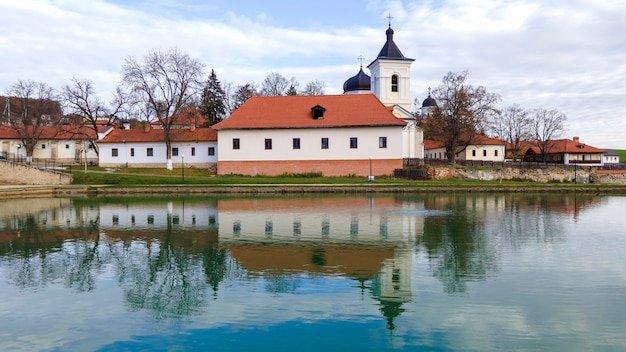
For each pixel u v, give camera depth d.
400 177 52.31
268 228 22.86
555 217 26.92
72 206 33.12
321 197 39.06
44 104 80.31
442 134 67.25
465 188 43.72
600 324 10.64
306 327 10.54
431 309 11.54
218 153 55.47
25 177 48.44
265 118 56.12
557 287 13.20
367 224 23.97
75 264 16.09
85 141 71.50
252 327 10.59
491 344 9.69
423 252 17.50
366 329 10.41
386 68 68.31
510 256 16.86
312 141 54.31
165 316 11.26
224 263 16.03
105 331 10.47
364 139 53.69
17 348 9.63
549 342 9.77
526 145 104.12
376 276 14.32
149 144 62.62
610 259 16.41
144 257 17.03
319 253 17.38
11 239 20.52
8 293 13.00
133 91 59.44
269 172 54.84
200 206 32.69
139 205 33.62
